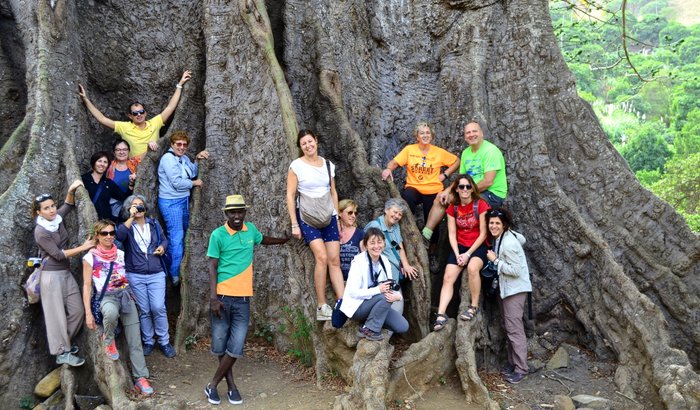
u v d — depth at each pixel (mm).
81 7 10352
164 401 6965
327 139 9547
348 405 6812
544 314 8938
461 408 7152
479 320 7906
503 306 8008
